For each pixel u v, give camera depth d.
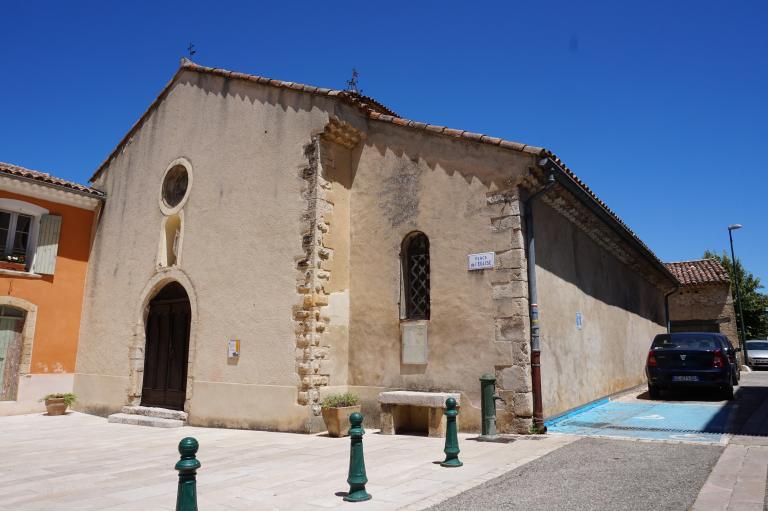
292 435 9.23
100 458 7.62
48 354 13.66
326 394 9.57
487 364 8.51
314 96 10.39
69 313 14.15
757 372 22.53
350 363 9.98
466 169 9.21
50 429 11.02
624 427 8.36
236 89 11.75
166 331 12.36
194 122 12.46
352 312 10.13
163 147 13.12
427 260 9.61
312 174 10.09
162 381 12.12
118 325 13.14
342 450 7.65
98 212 14.74
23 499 5.39
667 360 11.60
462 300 8.90
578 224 11.00
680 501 4.56
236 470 6.43
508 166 8.77
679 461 5.97
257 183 10.89
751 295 36.78
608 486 5.08
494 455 6.70
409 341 9.35
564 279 10.11
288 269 10.05
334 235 10.15
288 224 10.24
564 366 9.62
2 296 13.02
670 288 20.05
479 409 8.47
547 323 9.12
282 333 9.88
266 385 9.89
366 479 5.00
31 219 13.92
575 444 7.15
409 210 9.75
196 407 10.76
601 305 12.16
